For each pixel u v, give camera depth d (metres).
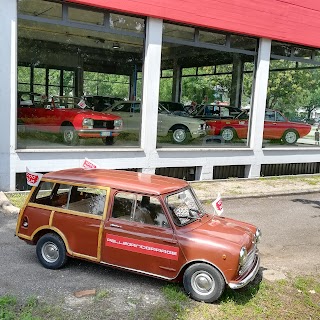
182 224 6.00
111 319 5.13
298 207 11.84
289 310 5.80
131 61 12.65
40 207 6.57
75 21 11.30
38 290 5.76
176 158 13.46
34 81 11.27
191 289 5.76
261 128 15.41
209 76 14.27
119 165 12.42
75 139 11.87
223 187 13.39
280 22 14.88
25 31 10.88
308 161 16.92
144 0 11.96
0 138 10.55
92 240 6.19
